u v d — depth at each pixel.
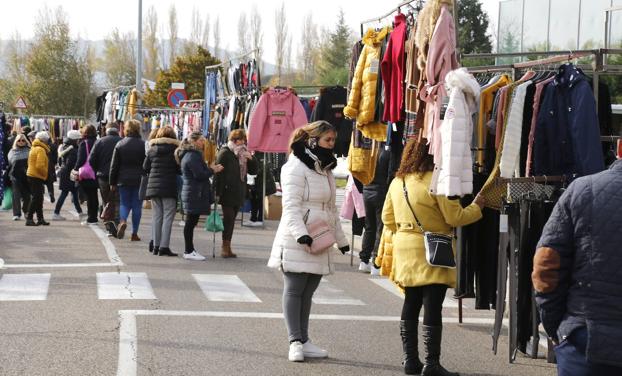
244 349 8.94
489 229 9.26
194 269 14.38
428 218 7.82
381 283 13.60
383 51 12.36
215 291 12.27
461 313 10.69
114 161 17.81
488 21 53.50
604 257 4.70
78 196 23.78
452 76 8.12
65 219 22.86
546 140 8.16
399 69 11.12
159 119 30.64
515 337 8.50
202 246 17.67
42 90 72.69
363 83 12.66
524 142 8.43
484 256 9.30
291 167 8.62
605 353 4.62
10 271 13.66
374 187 14.25
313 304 11.63
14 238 18.25
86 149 20.94
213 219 16.20
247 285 12.91
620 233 4.68
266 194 22.16
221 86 24.47
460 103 8.05
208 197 15.62
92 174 20.91
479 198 8.24
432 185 7.77
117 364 8.16
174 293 12.00
